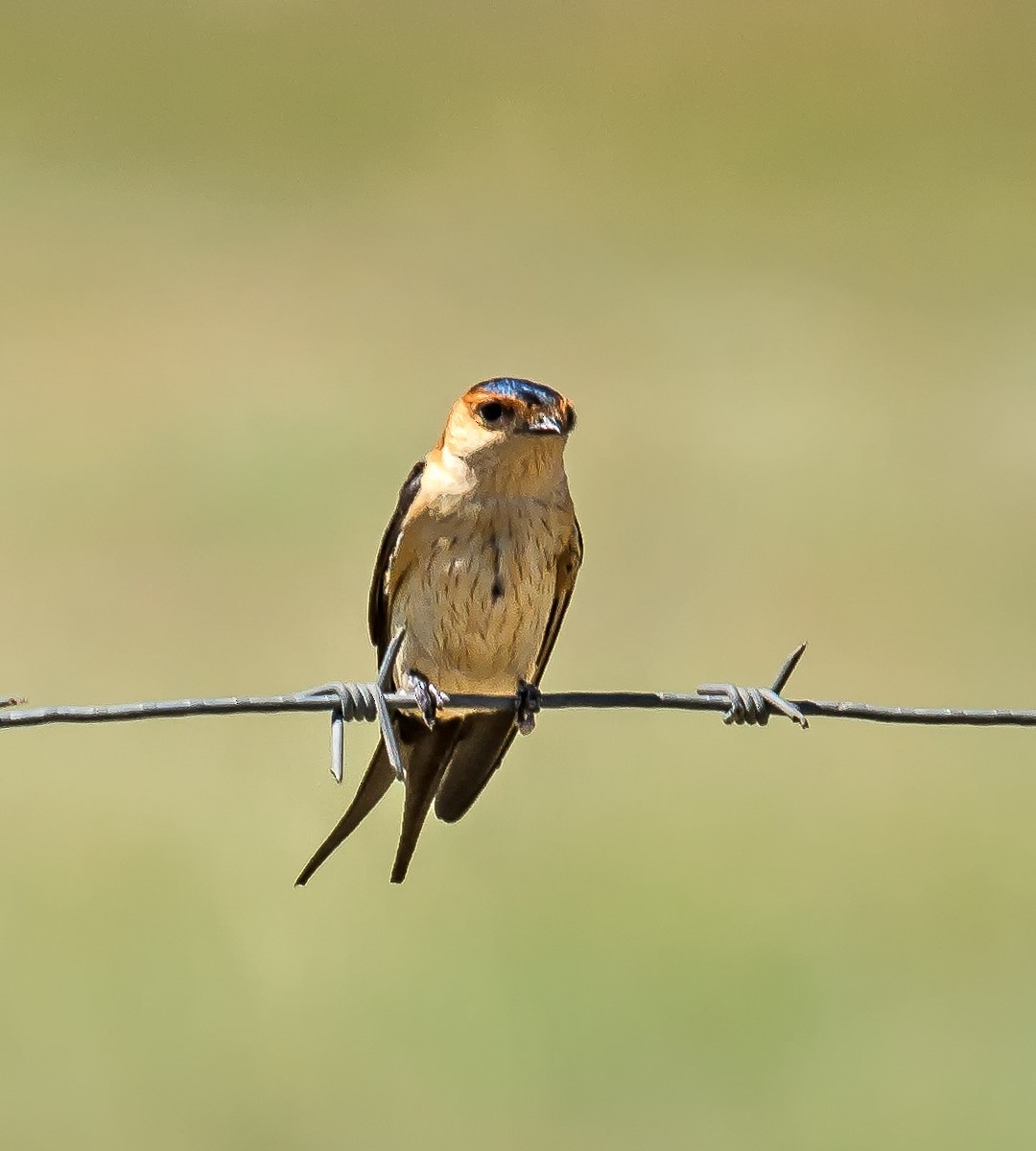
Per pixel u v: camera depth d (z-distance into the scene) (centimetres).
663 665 1246
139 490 1430
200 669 1187
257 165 2159
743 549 1396
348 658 1224
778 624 1296
